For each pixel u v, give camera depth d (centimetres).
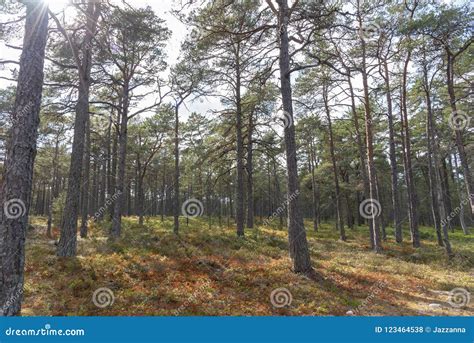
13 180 629
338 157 3397
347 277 1184
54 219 2836
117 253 1330
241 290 956
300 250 1152
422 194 5034
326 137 3053
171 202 5997
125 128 1972
